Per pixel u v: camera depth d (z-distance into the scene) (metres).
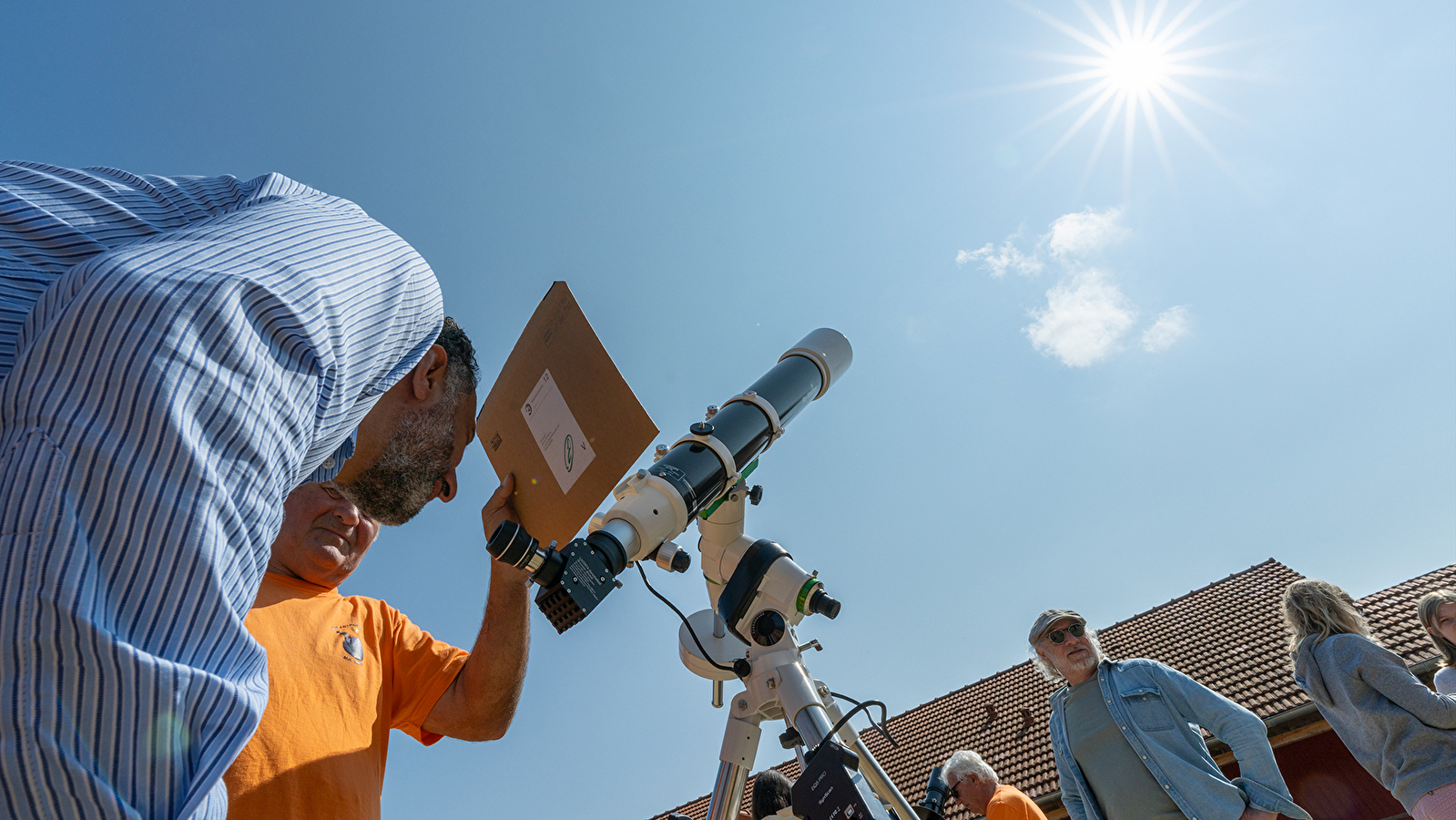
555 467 1.96
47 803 0.57
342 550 2.42
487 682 2.38
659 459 2.70
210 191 1.09
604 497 1.82
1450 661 3.46
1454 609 3.40
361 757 2.07
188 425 0.65
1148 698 3.07
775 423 2.99
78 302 0.67
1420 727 2.93
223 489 0.68
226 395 0.69
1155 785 2.91
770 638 2.67
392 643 2.49
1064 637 3.32
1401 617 10.27
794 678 2.59
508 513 2.15
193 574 0.64
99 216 0.94
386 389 1.03
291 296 0.79
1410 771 2.92
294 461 0.78
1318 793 8.88
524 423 2.10
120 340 0.65
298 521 2.37
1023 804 2.92
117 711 0.59
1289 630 3.50
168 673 0.61
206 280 0.72
